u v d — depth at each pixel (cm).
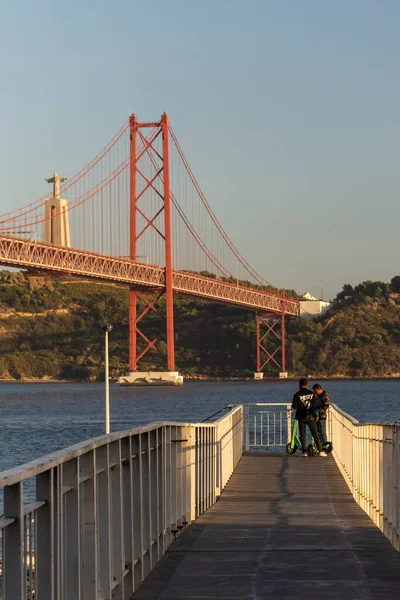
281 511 1844
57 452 752
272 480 2450
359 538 1459
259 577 1138
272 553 1316
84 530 865
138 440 1140
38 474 705
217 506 1948
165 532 1360
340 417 2664
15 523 626
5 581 621
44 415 12306
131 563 1059
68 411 13162
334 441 3034
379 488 1603
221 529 1585
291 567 1202
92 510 873
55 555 723
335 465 2811
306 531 1545
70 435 8875
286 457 3072
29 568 662
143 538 1186
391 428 1420
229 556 1299
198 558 1293
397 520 1338
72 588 791
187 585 1104
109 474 948
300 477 2511
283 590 1055
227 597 1026
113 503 1002
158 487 1304
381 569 1178
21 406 14800
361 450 1942
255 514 1798
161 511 1335
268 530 1562
